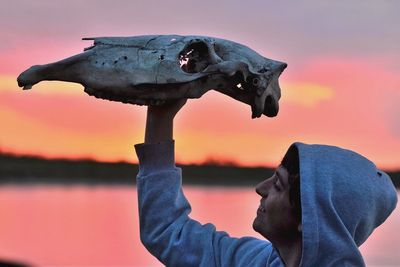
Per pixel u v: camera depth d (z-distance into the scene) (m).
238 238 2.15
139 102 1.92
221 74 1.92
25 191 22.62
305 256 1.72
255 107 1.97
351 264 1.73
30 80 1.89
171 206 2.13
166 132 2.13
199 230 2.14
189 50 2.00
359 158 1.83
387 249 9.85
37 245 10.41
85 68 1.91
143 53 1.93
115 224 13.20
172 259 2.11
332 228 1.73
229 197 16.98
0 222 12.80
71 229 12.21
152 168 2.14
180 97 1.91
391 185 1.87
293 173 1.85
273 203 1.86
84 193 22.64
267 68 2.00
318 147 1.82
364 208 1.76
